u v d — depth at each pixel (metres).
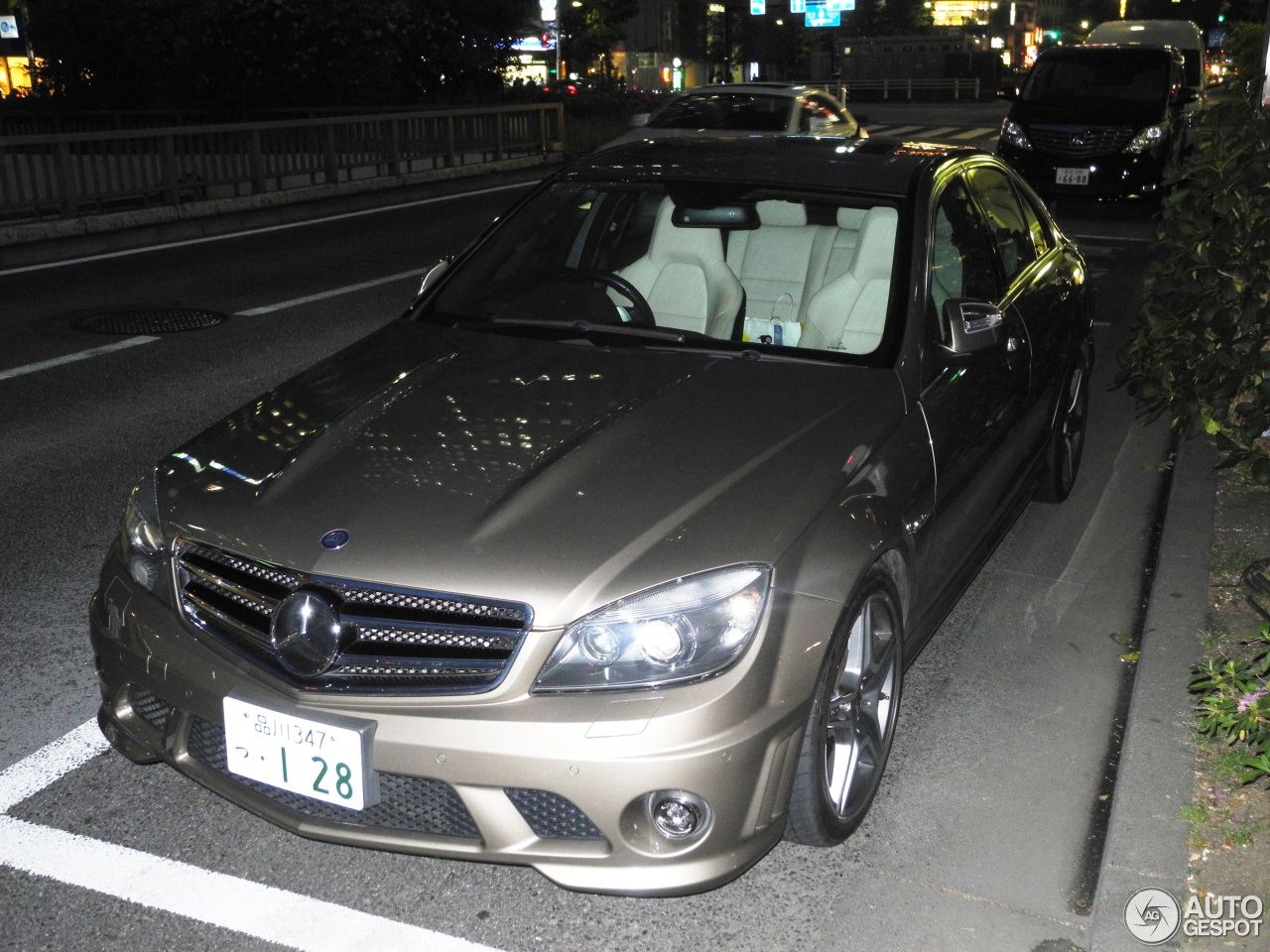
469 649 2.66
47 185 12.64
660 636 2.61
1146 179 14.74
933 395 3.61
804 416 3.26
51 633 4.34
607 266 4.30
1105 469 6.07
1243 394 6.64
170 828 3.28
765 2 61.56
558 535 2.75
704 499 2.87
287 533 2.85
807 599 2.77
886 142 4.72
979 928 2.90
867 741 3.21
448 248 12.87
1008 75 58.03
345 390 3.55
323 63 27.77
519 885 3.09
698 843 2.66
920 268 3.81
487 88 31.58
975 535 4.09
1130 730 3.52
